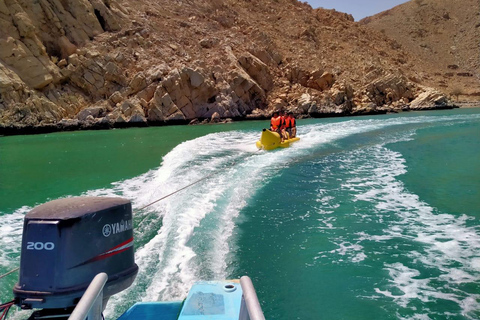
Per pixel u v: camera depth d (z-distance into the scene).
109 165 12.77
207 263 5.16
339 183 9.78
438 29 92.44
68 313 2.35
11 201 8.77
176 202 7.91
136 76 26.61
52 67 24.97
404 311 4.13
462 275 4.90
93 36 28.47
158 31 32.81
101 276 2.06
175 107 26.66
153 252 5.47
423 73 57.31
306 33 46.81
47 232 2.34
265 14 50.53
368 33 60.09
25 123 22.28
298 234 6.36
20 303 2.31
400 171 11.09
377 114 34.97
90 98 26.27
